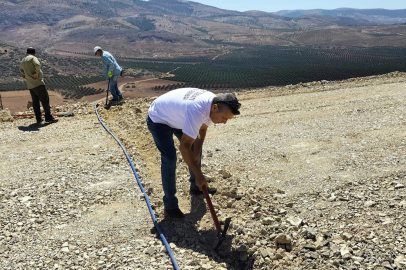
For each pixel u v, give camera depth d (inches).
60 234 147.3
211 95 131.3
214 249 136.3
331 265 120.2
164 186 151.9
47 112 333.1
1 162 231.1
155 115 143.3
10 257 132.3
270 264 124.6
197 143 152.5
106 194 180.9
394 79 462.0
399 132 244.1
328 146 234.5
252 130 285.3
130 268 123.3
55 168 216.4
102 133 290.7
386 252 123.3
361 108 322.0
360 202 159.2
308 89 439.8
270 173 200.1
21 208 168.1
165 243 135.0
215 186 184.9
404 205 150.6
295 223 145.3
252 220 153.1
